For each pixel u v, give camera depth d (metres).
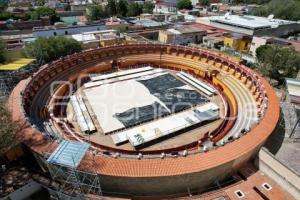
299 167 34.53
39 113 48.03
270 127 38.78
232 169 34.88
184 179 31.11
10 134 33.28
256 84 54.62
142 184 30.66
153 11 148.50
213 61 70.06
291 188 31.56
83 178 30.27
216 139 44.38
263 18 112.00
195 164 31.31
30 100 50.25
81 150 29.06
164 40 96.56
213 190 33.72
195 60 72.56
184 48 74.12
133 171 29.80
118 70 71.19
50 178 33.38
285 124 44.44
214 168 31.53
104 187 31.50
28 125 37.59
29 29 100.88
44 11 116.06
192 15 134.62
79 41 80.25
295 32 106.56
